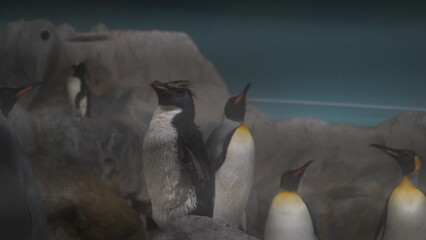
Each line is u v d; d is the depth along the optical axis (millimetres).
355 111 11195
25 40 7598
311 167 6371
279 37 11695
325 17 11930
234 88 11492
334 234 5629
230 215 4582
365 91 11555
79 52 7969
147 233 5402
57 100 7422
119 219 5016
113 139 5867
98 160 5613
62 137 5523
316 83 11688
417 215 4742
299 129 6723
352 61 11742
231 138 4500
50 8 10234
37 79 7473
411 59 11297
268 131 6758
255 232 5770
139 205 5902
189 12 11406
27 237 3387
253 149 4586
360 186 6125
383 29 11406
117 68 7902
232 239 3082
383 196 6016
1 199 3332
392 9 11273
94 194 4957
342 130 6645
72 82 7023
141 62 8008
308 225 4512
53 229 4746
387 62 11453
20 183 3459
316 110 11227
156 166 3410
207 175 3486
